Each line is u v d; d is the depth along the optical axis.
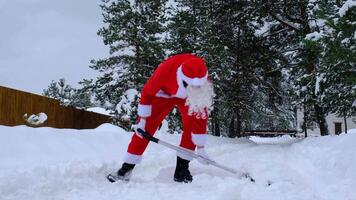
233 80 16.27
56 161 6.67
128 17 16.66
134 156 5.54
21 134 7.61
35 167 5.40
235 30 16.75
